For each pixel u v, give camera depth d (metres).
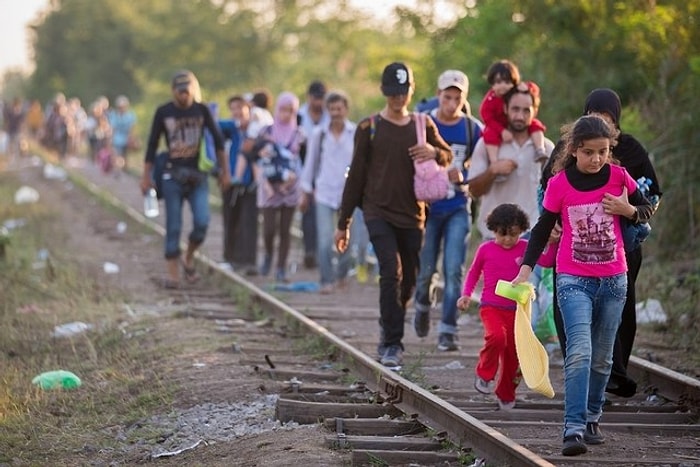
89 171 90.75
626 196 15.12
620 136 16.86
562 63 42.25
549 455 15.23
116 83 176.75
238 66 126.62
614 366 17.52
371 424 16.72
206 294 31.23
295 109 33.78
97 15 181.50
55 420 18.53
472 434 15.55
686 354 23.05
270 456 15.52
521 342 15.37
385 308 20.98
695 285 27.31
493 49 45.28
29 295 30.25
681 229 33.69
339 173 30.92
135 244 44.53
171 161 31.84
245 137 35.69
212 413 18.25
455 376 21.20
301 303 29.97
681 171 33.66
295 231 47.78
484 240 21.58
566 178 15.12
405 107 21.09
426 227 22.69
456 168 21.61
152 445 16.98
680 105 35.69
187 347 23.14
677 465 14.80
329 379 20.41
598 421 16.56
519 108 20.78
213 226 52.91
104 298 29.94
